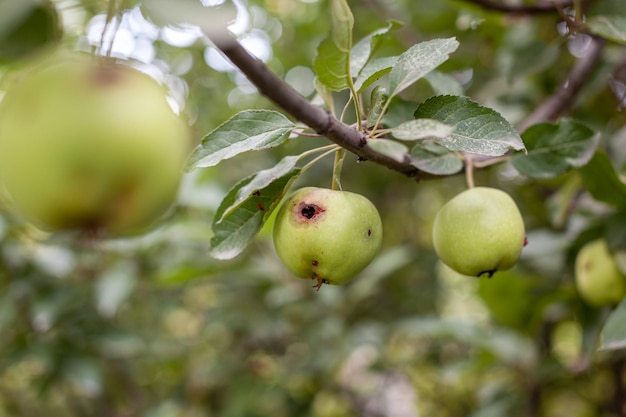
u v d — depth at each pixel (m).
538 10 0.69
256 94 1.27
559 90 0.74
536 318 0.80
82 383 0.84
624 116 0.86
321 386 1.22
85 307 0.93
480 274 0.54
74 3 0.45
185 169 0.50
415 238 1.52
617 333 0.58
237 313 1.12
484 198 0.54
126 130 0.43
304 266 0.51
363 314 1.20
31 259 0.85
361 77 0.53
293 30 1.25
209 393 1.25
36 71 0.44
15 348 0.91
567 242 0.72
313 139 1.21
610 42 0.71
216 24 0.43
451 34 0.97
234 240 0.53
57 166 0.42
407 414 1.52
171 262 0.93
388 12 1.03
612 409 0.98
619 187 0.62
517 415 0.88
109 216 0.44
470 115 0.50
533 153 0.59
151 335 1.09
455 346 1.19
